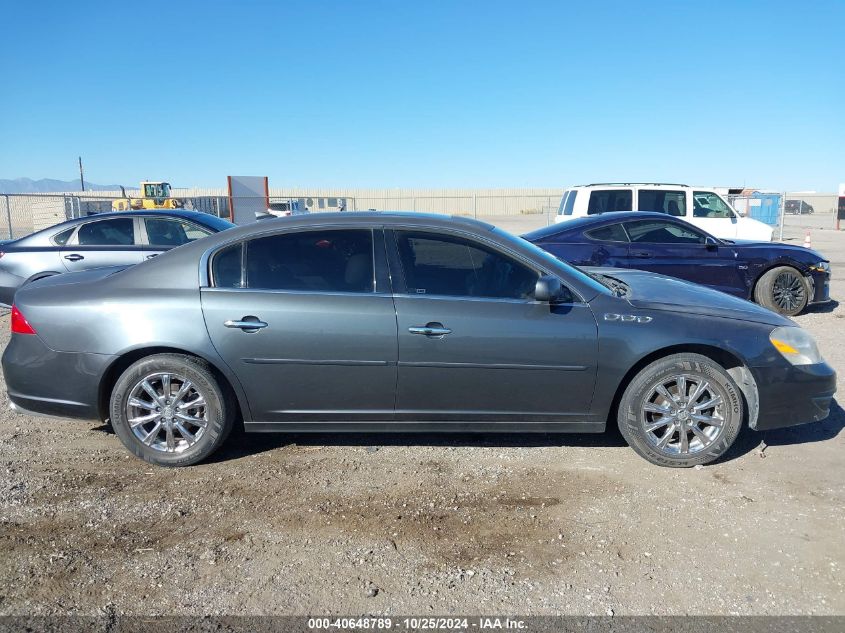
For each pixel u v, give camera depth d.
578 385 4.06
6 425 4.91
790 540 3.30
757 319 4.21
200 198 25.52
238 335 4.00
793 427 4.80
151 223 8.69
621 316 4.05
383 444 4.54
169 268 4.17
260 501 3.73
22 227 30.09
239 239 4.18
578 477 4.02
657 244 8.77
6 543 3.30
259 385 4.05
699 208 13.28
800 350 4.17
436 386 4.04
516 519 3.52
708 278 8.81
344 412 4.11
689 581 2.97
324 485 3.93
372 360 4.00
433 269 4.12
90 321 4.07
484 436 4.68
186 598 2.87
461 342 3.98
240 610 2.79
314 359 4.02
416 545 3.28
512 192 39.16
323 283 4.09
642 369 4.09
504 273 4.14
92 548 3.26
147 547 3.27
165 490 3.87
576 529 3.42
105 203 27.12
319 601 2.84
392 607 2.80
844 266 15.52
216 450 4.27
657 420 4.12
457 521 3.51
